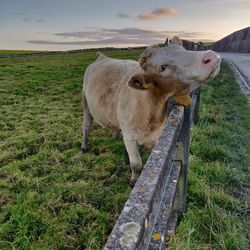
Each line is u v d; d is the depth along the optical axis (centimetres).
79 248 323
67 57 3584
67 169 489
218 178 425
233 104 903
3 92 1209
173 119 273
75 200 406
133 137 389
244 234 315
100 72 493
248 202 375
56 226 349
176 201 336
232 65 2006
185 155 323
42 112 891
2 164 528
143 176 167
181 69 292
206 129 612
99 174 465
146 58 306
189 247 266
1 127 754
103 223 351
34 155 552
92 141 603
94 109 493
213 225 317
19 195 418
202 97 953
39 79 1523
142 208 136
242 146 556
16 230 348
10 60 3344
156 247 202
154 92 323
